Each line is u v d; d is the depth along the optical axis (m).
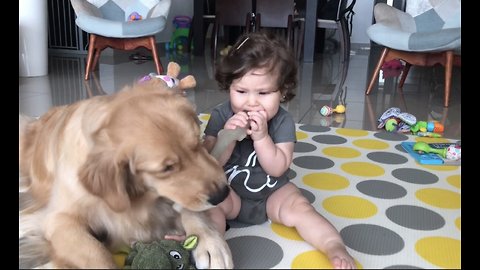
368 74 5.12
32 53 4.36
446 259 1.31
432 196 1.75
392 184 1.86
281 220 1.46
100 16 4.76
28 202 1.50
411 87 4.30
